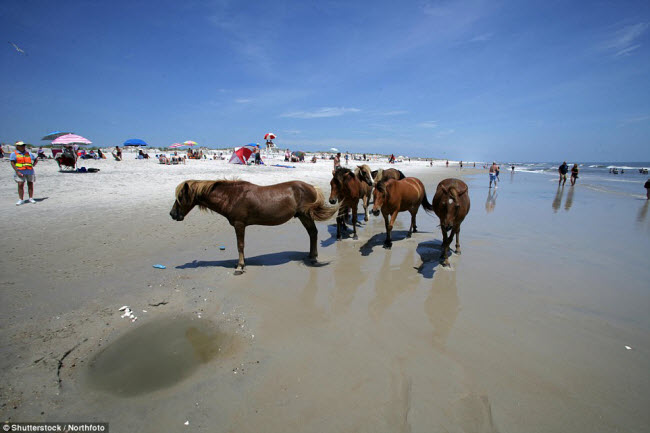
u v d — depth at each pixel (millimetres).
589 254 6422
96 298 4145
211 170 21125
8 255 5496
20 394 2480
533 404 2502
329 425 2273
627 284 4914
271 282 4906
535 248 6832
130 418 2303
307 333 3486
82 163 21484
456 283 4945
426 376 2805
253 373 2822
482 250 6688
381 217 10812
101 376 2732
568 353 3172
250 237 7715
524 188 21922
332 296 4445
